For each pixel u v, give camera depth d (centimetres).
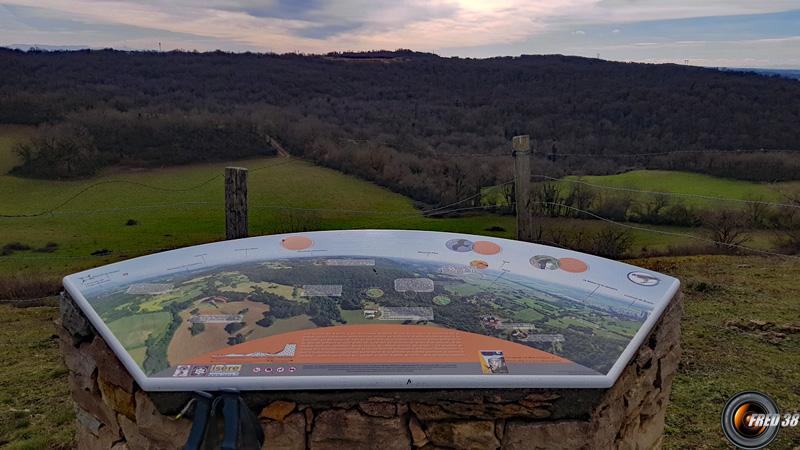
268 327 194
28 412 370
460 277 240
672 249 1105
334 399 166
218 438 151
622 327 197
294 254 267
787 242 1095
